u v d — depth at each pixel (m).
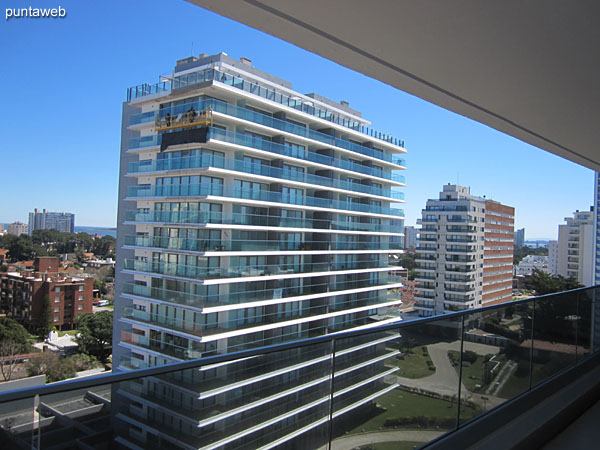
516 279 80.88
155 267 29.81
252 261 30.59
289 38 2.58
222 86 29.05
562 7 2.35
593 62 3.00
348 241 39.59
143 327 30.12
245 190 29.94
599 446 3.25
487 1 2.26
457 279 70.06
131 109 39.94
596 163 6.07
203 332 27.66
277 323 31.77
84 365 38.34
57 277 45.06
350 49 2.75
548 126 4.46
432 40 2.65
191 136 28.78
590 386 4.26
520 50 2.82
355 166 40.28
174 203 29.36
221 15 2.26
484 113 4.07
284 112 33.56
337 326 37.66
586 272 58.56
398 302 44.72
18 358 36.12
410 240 95.06
